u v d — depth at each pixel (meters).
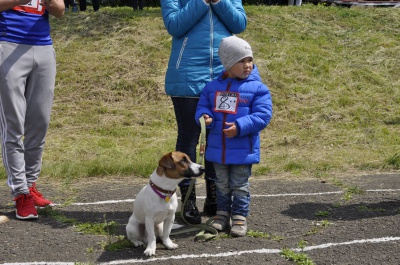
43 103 5.46
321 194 6.26
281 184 6.85
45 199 5.87
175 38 5.26
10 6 5.00
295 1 18.34
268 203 5.90
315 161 8.05
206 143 5.13
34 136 5.55
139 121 10.27
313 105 11.05
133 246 4.63
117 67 11.82
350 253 4.43
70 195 6.31
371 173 7.54
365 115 10.81
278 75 11.98
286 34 13.96
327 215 5.43
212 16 5.18
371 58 13.30
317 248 4.55
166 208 4.40
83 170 7.25
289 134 9.82
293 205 5.81
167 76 5.26
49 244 4.66
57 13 5.34
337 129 10.12
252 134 4.82
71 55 12.16
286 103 11.06
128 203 5.96
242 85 4.86
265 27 14.20
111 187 6.69
